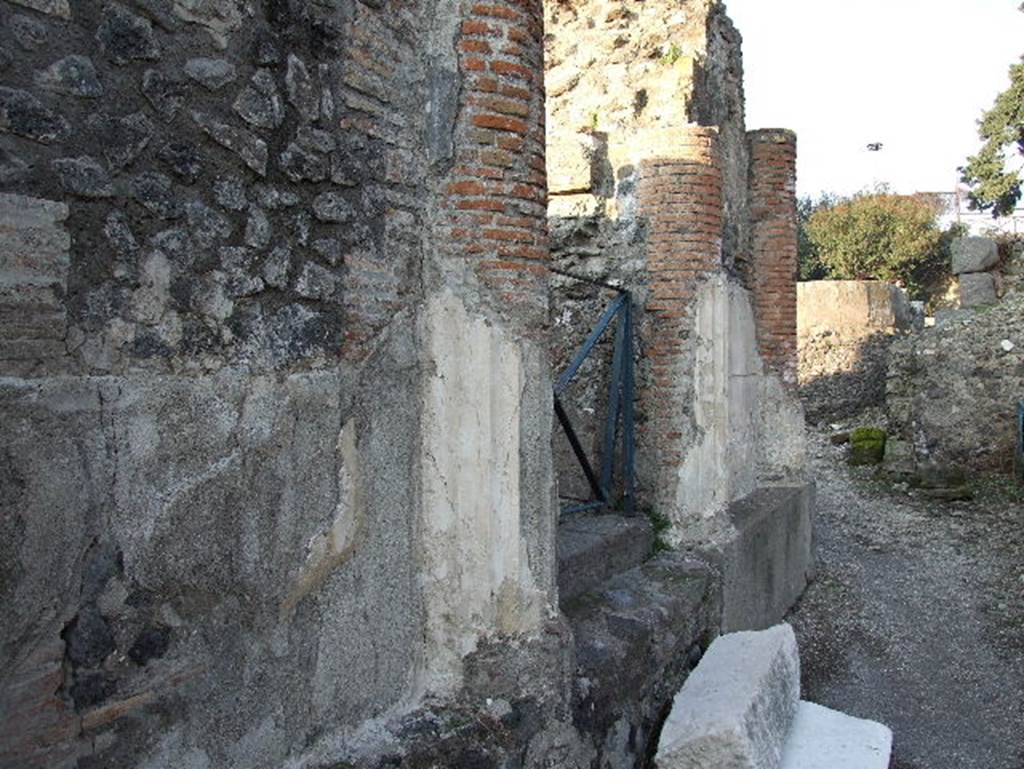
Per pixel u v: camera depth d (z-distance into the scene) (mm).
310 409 2531
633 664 3885
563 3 6219
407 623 2967
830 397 14188
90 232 1945
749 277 6949
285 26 2467
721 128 6254
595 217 5633
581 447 5242
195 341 2193
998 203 18766
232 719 2314
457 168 3020
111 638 2006
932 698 5305
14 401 1781
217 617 2268
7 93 1787
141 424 2053
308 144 2549
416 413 2990
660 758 3723
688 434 5230
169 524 2123
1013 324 10172
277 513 2426
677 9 5918
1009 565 7375
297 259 2510
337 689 2662
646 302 5344
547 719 3199
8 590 1785
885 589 7039
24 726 1843
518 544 3123
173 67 2145
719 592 5023
